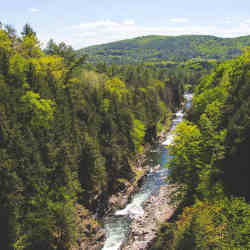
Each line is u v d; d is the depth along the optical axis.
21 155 36.69
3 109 37.69
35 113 42.84
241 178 30.97
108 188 55.41
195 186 37.62
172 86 162.75
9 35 52.97
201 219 25.22
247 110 35.50
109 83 89.38
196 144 38.25
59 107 52.00
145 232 42.19
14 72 43.88
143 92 110.12
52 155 42.72
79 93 62.66
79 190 45.75
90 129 58.34
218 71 71.44
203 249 22.70
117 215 50.25
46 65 55.19
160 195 55.06
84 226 42.59
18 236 31.39
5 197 32.34
